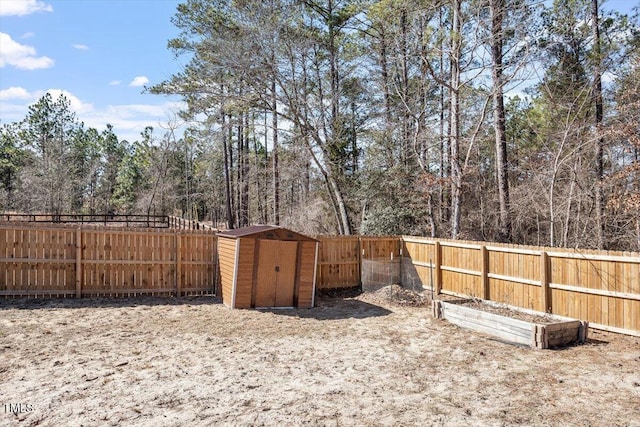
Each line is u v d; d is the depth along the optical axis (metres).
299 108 17.70
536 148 17.39
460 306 8.53
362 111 20.48
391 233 17.80
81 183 45.34
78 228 10.09
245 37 16.44
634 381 5.37
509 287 9.51
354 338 7.48
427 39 14.02
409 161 18.73
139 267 10.64
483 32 13.78
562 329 6.93
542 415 4.42
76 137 51.81
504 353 6.56
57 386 5.00
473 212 19.48
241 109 18.06
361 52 18.92
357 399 4.82
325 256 12.50
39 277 9.85
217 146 26.84
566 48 15.69
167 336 7.29
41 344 6.58
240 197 31.62
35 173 40.53
